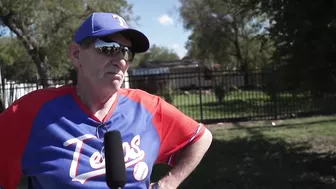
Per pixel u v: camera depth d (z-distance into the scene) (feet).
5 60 72.49
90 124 6.48
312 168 24.67
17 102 6.64
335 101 23.59
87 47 6.50
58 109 6.48
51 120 6.39
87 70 6.53
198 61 166.40
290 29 20.58
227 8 26.71
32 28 56.24
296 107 47.19
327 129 37.68
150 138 6.91
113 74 6.49
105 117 6.64
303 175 23.25
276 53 22.13
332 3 19.51
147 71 144.05
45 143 6.30
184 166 7.27
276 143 32.68
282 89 22.86
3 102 48.16
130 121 6.77
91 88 6.59
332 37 19.60
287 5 20.47
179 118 7.29
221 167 25.89
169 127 7.22
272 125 42.63
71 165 6.20
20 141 6.37
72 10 56.39
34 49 57.00
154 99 7.30
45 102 6.54
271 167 25.38
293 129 39.11
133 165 6.52
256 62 120.78
